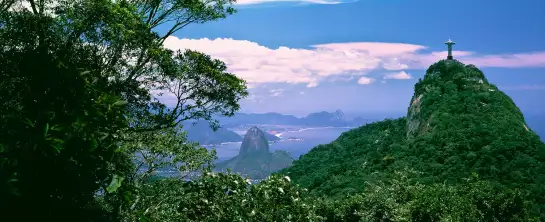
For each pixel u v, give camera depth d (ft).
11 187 13.51
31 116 15.05
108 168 15.93
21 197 14.46
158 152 53.88
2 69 15.62
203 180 27.89
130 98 49.62
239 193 27.25
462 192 69.51
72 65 16.07
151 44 49.88
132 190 17.25
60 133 14.76
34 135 14.29
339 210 67.77
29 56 15.72
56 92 15.48
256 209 26.58
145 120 53.47
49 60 15.75
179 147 57.00
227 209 26.61
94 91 16.11
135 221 18.80
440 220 61.41
